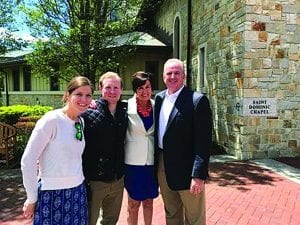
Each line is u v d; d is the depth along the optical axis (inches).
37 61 497.7
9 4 531.5
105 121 138.0
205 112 142.6
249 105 369.1
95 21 486.0
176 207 161.0
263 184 275.9
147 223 170.6
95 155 137.6
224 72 417.1
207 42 474.3
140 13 536.7
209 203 231.1
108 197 152.1
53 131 116.4
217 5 436.8
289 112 377.4
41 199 116.5
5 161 349.1
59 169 117.3
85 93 119.6
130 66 675.4
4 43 551.5
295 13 371.6
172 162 146.6
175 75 146.3
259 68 368.5
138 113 155.8
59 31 481.1
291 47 373.1
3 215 213.2
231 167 335.6
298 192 254.8
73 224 120.2
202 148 140.3
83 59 488.1
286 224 195.9
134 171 159.2
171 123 145.6
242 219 203.3
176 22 646.5
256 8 363.9
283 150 379.2
